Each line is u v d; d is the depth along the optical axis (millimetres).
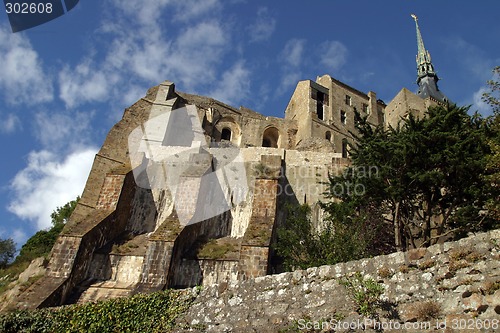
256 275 20688
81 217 31578
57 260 22453
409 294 10297
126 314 13781
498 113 20641
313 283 11898
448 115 19422
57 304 20953
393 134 21469
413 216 20656
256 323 11789
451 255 10242
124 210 28141
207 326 12445
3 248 38344
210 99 50062
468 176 18000
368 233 18922
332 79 54375
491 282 9344
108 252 24266
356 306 10727
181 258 23312
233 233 27500
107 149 36031
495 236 9906
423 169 18609
